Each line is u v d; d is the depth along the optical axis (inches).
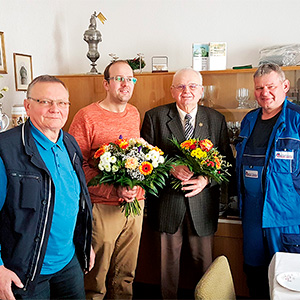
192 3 121.3
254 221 87.4
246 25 117.4
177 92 89.8
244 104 106.2
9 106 107.3
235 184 97.6
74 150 68.0
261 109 90.0
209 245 93.4
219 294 50.7
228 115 107.8
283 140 81.4
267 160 83.3
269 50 104.9
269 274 63.7
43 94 58.7
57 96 59.4
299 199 82.0
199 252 93.4
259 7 115.4
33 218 56.7
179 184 86.6
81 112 84.4
